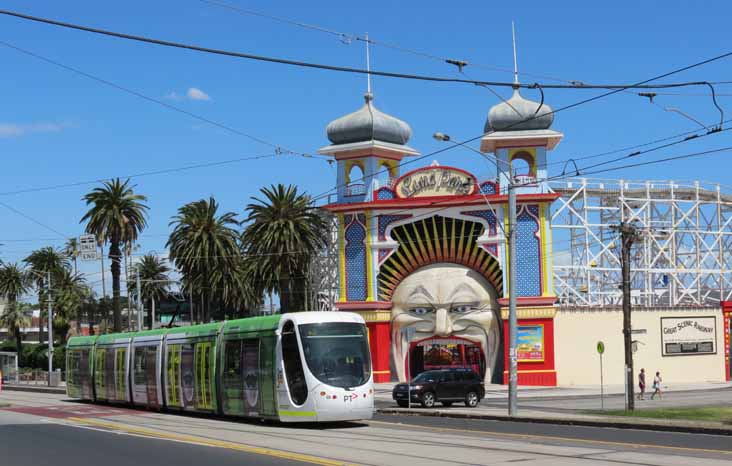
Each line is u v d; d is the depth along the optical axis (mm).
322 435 26641
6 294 114125
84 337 50781
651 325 67188
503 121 64312
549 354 62969
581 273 76500
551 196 63281
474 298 64125
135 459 21406
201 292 73875
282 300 68375
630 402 41312
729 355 69438
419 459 20188
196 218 72875
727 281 81688
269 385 30766
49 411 41594
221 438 26094
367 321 65750
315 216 68812
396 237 66562
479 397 47156
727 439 25266
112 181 73188
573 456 20453
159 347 40062
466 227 65438
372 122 67250
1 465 20906
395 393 46000
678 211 79562
